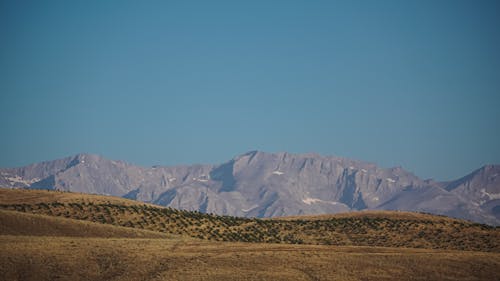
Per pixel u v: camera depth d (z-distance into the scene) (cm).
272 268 9056
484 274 9112
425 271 9144
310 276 8812
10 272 8619
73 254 9312
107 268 8912
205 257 9519
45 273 8662
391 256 9762
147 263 9106
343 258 9600
